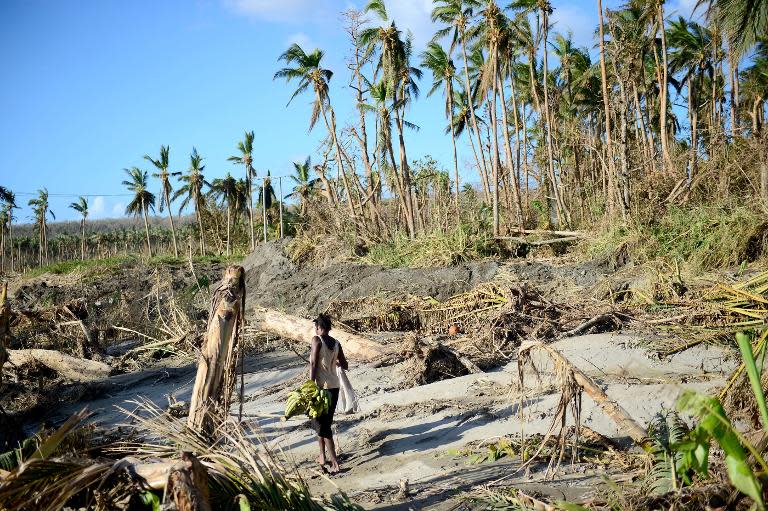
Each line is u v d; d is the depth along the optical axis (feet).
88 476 12.81
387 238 87.40
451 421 25.13
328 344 22.98
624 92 79.20
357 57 107.24
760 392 10.14
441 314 48.65
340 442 24.95
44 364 43.29
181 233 303.07
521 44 111.75
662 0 92.68
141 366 45.83
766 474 10.61
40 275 152.35
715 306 34.53
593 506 14.33
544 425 22.76
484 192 114.62
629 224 63.62
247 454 15.40
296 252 87.20
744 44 57.62
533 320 41.60
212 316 24.08
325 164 103.96
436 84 130.93
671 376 27.53
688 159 69.97
